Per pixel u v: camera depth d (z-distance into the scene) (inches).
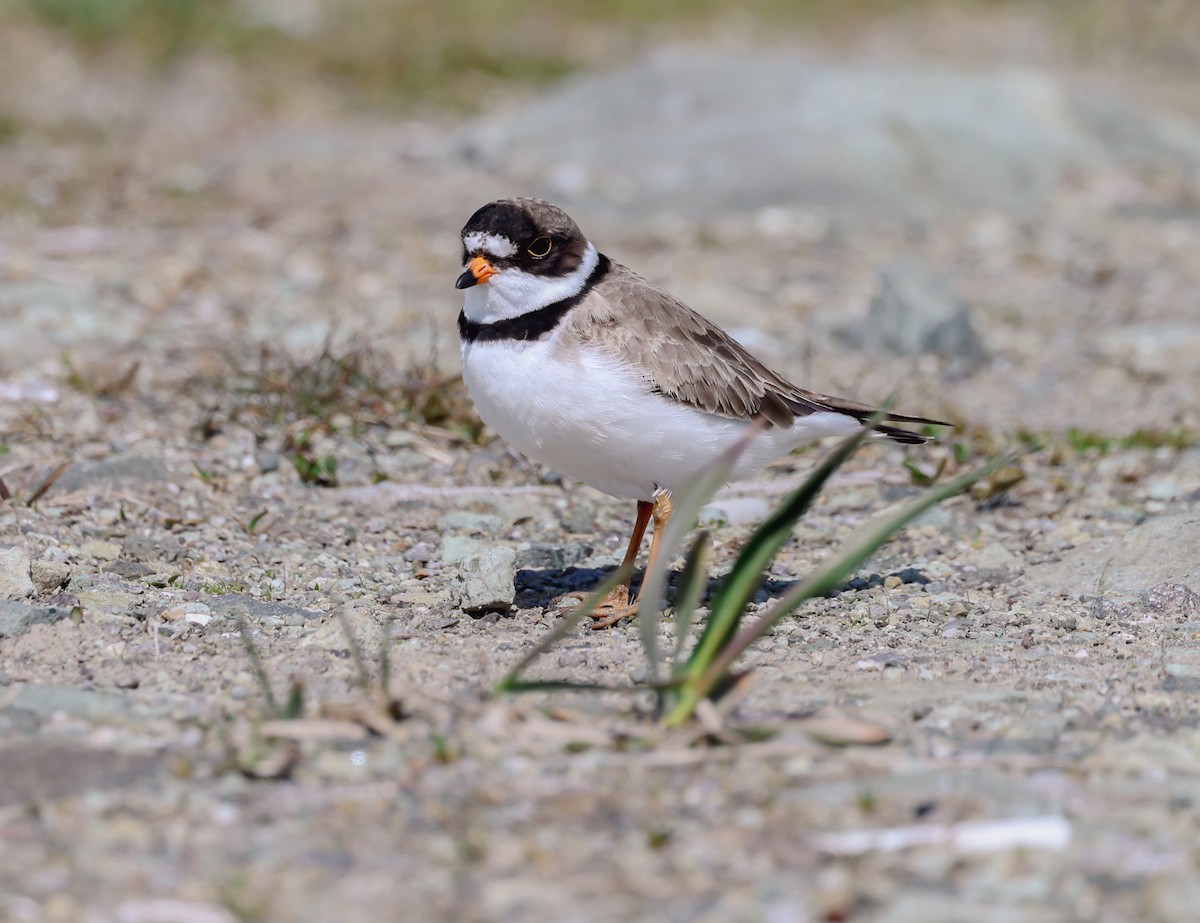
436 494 460.8
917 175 873.5
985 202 873.5
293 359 550.0
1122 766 269.3
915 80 958.4
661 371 353.7
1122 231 830.5
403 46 1209.4
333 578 390.9
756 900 225.3
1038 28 1397.6
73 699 293.3
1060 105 967.0
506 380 353.4
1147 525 420.5
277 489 461.7
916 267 668.7
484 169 912.3
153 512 431.2
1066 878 231.0
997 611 377.7
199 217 787.4
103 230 750.5
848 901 224.2
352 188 874.1
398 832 244.7
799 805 252.2
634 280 371.9
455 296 684.1
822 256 773.9
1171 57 1290.6
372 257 740.7
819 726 278.4
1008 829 242.5
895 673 325.1
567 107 964.6
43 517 416.5
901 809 251.0
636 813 250.4
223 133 1002.7
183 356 575.8
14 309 614.5
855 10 1454.2
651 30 1348.4
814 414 385.1
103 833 243.4
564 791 257.4
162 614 352.2
